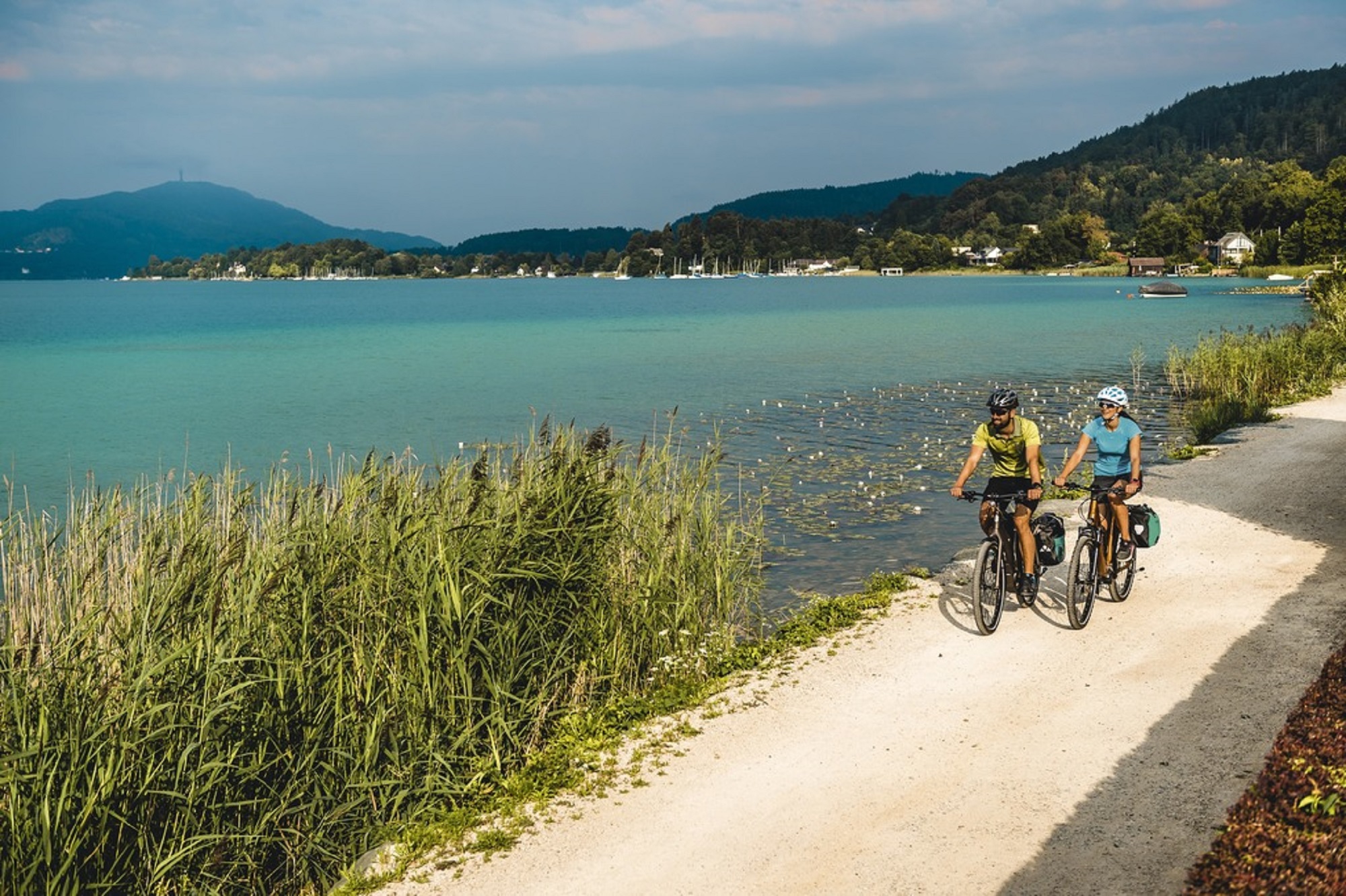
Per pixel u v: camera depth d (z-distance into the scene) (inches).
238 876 265.6
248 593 305.9
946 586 462.3
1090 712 319.0
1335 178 6107.3
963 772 284.4
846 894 229.6
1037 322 3075.8
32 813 234.8
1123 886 224.8
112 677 270.4
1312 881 207.5
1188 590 441.7
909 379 1599.4
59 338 2947.8
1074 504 607.2
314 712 288.4
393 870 252.7
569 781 290.8
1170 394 1316.4
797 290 7529.5
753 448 984.3
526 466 412.5
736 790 281.3
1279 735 286.4
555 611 354.6
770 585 526.9
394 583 323.6
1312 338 1371.8
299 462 1021.2
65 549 339.0
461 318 4045.3
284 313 4785.9
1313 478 653.3
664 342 2529.5
